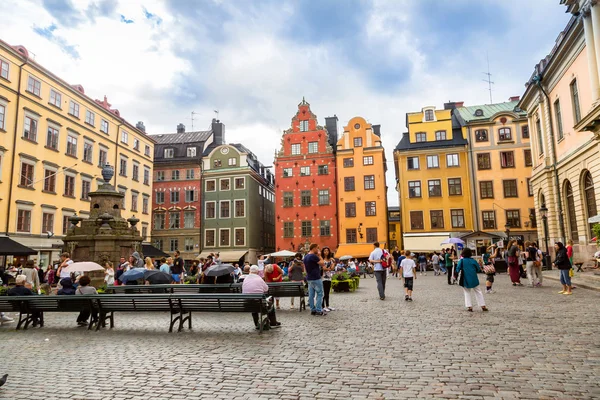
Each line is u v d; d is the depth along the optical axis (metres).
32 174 33.06
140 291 15.00
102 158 42.97
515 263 18.81
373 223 47.38
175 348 8.19
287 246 49.94
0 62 30.27
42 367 6.95
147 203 52.25
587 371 5.95
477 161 45.19
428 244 44.62
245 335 9.34
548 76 28.91
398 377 5.91
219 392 5.50
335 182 50.00
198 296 9.84
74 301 10.87
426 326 9.61
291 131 52.03
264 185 59.66
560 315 10.52
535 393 5.15
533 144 33.41
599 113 18.52
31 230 32.62
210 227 52.28
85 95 40.00
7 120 30.69
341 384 5.67
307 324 10.48
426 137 47.38
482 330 8.94
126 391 5.64
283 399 5.18
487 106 50.00
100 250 22.33
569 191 27.39
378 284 15.59
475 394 5.17
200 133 60.53
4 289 14.23
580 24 22.44
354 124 49.66
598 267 21.47
